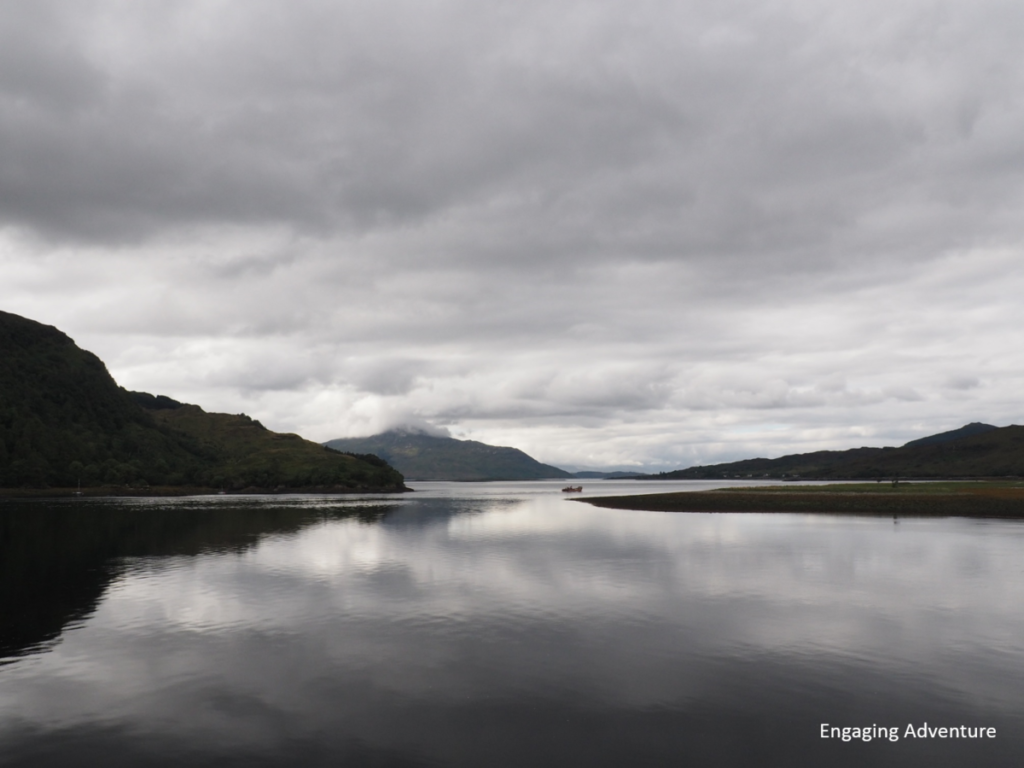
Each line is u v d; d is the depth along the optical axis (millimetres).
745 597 33875
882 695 20297
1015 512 88375
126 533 68562
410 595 34781
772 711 19141
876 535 63000
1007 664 23094
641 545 56125
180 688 21125
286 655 24375
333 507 123188
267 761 16203
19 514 96875
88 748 17000
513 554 50750
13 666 23328
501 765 15922
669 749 16766
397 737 17484
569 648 24984
